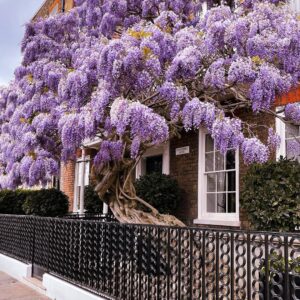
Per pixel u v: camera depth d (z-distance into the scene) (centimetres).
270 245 370
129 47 534
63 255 665
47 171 678
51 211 1189
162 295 471
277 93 513
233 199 851
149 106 566
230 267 398
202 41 550
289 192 563
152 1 715
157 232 484
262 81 492
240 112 775
